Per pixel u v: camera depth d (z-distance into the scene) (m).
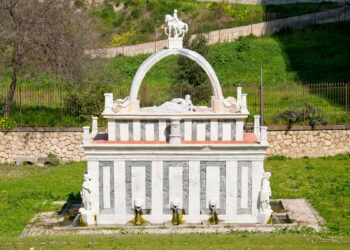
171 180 21.64
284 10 64.56
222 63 52.28
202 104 40.75
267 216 21.73
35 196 27.19
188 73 43.41
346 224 22.28
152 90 42.03
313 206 25.17
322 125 35.75
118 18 64.94
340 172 31.88
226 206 21.80
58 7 37.75
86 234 20.47
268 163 34.69
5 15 36.44
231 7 65.31
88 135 21.34
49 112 37.12
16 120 35.84
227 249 17.17
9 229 21.64
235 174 21.64
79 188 29.17
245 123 35.50
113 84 43.31
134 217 21.78
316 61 52.03
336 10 62.62
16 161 34.91
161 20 63.81
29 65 36.78
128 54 56.03
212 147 21.30
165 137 22.09
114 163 21.52
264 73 50.38
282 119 36.47
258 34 59.47
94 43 42.09
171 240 18.89
